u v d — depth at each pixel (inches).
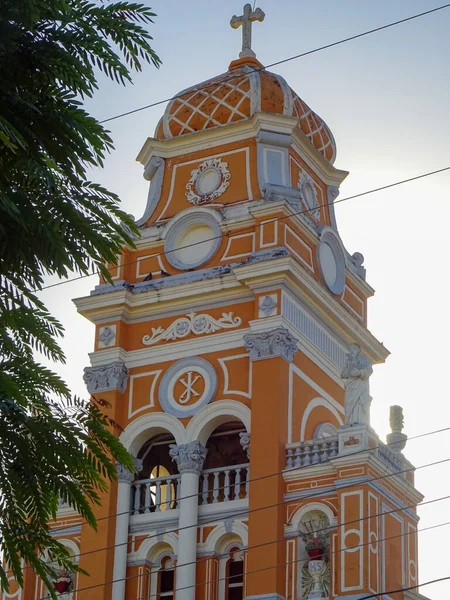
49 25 729.6
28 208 703.7
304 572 1407.5
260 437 1467.8
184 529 1476.4
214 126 1672.0
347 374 1469.0
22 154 705.6
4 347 717.3
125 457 733.9
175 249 1617.9
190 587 1448.1
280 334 1502.2
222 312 1561.3
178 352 1568.7
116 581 1483.8
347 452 1418.6
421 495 1512.1
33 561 706.2
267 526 1424.7
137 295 1600.6
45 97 725.3
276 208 1566.2
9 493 697.0
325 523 1419.8
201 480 1518.2
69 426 711.7
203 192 1651.1
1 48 706.2
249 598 1397.6
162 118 1715.1
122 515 1512.1
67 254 713.6
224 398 1521.9
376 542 1390.3
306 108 1734.7
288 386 1503.4
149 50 743.7
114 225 732.7
